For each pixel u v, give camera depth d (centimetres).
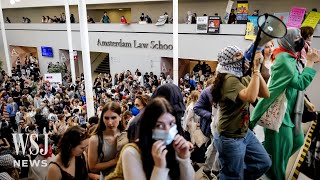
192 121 376
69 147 257
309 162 263
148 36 1634
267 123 238
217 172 289
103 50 1897
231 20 1344
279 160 251
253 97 176
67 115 940
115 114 241
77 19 2230
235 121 201
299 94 251
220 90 196
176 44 1173
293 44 227
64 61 2153
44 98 1246
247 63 188
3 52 2570
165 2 1738
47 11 2431
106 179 161
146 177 141
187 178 147
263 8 1378
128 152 141
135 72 1653
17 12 2670
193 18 1492
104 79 1673
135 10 1911
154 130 136
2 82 1773
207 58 1427
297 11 1071
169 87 219
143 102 332
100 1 1847
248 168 218
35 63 2331
